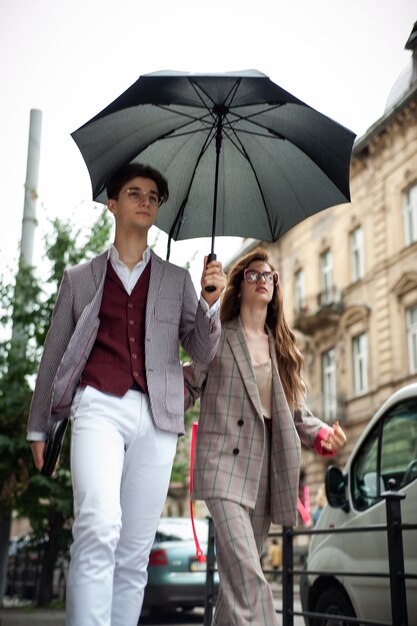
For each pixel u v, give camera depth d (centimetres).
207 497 344
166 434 306
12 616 1077
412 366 2356
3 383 1204
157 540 1139
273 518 355
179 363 318
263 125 347
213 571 674
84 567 269
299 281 3069
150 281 320
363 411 2555
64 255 1266
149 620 1151
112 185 331
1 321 1244
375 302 2538
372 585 502
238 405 359
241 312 387
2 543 1195
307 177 361
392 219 2478
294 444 358
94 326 305
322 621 568
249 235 385
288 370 384
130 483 301
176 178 372
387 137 2491
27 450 1155
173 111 345
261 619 316
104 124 335
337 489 555
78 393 300
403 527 411
